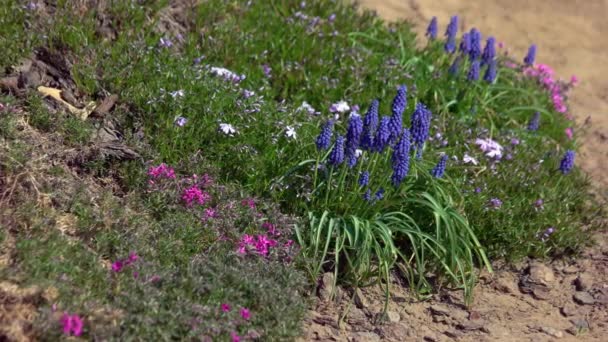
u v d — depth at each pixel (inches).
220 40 84.4
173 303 68.8
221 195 74.9
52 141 74.6
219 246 72.7
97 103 77.9
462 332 73.4
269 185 76.4
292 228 74.8
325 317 73.2
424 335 73.1
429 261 76.3
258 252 73.0
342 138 74.1
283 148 77.8
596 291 76.4
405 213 76.8
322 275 74.4
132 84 78.6
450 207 75.8
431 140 81.7
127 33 81.7
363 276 74.6
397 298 74.9
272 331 69.8
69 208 72.2
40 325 66.7
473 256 77.9
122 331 67.6
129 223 72.2
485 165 81.5
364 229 74.5
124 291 68.7
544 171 83.4
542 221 79.4
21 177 72.1
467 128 84.4
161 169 74.6
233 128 77.4
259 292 70.7
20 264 68.2
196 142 76.9
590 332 73.7
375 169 76.9
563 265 78.6
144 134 76.9
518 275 77.4
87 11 81.7
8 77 76.4
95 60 79.4
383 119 74.2
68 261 68.9
